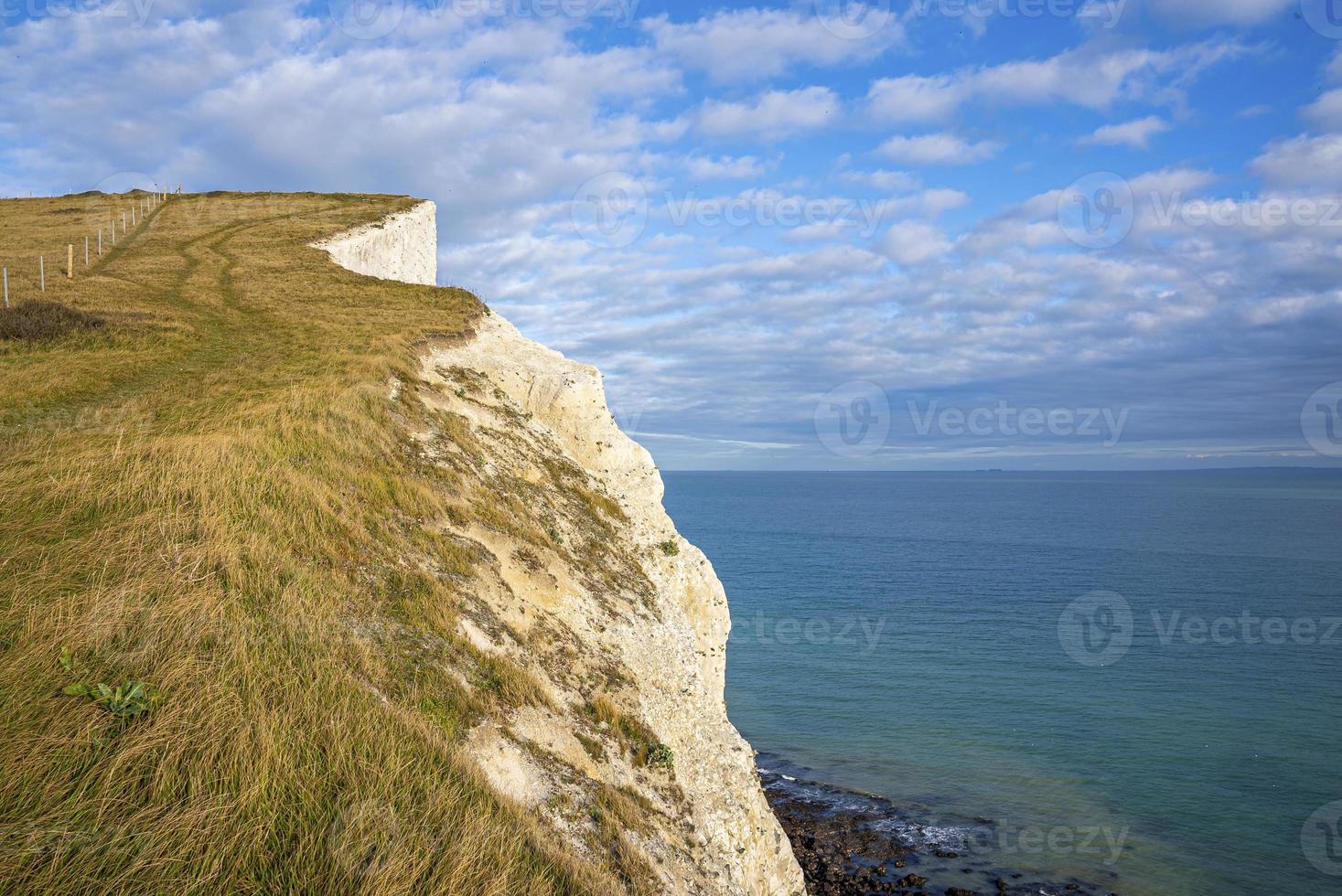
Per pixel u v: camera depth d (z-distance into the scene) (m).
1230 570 132.62
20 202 84.69
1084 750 52.09
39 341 29.33
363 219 76.38
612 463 33.19
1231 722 57.22
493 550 20.14
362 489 18.67
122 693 8.73
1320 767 49.12
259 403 22.08
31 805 7.12
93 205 81.69
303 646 11.32
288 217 76.25
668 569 29.14
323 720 9.75
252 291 46.00
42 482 13.91
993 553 156.88
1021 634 84.62
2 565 10.85
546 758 13.62
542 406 32.91
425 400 26.86
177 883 6.91
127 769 7.89
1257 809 43.44
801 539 186.12
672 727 19.56
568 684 17.36
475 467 24.36
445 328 35.19
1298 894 35.19
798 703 61.78
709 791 18.70
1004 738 54.34
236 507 14.80
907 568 135.25
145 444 16.78
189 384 24.67
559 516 25.92
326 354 29.16
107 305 38.84
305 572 13.60
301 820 8.06
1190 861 37.94
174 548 12.50
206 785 8.02
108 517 13.15
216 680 9.55
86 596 10.27
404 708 11.51
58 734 7.89
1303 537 187.00
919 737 54.62
